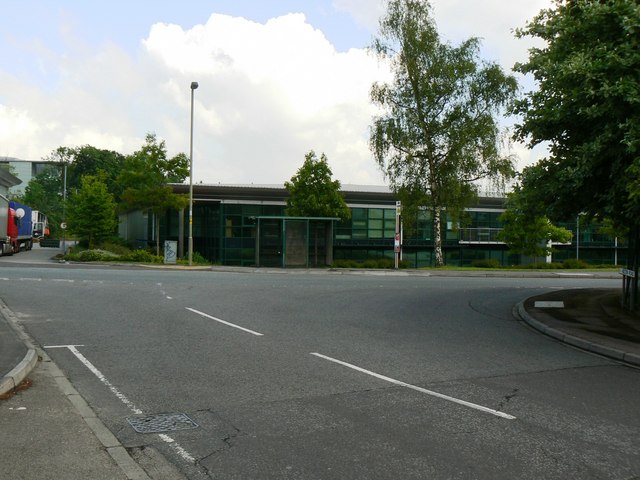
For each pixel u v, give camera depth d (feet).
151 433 18.98
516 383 26.61
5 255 137.08
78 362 29.19
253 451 17.47
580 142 44.11
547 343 37.88
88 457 16.47
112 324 40.68
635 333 39.73
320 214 124.36
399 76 122.42
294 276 88.99
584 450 17.95
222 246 142.10
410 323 44.65
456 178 117.70
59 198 315.78
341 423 20.22
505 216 139.33
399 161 120.88
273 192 143.43
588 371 29.71
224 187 140.26
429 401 23.16
